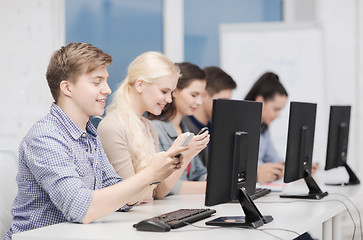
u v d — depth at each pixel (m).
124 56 4.72
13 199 2.19
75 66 1.88
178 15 4.84
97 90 1.91
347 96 4.84
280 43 4.71
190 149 2.22
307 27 4.70
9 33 4.27
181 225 1.78
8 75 4.27
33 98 4.26
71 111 1.94
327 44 4.86
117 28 4.69
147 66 2.35
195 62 4.96
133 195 1.82
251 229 1.74
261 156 3.71
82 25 4.56
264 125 3.67
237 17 5.06
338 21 4.84
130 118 2.35
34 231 1.71
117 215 2.01
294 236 1.75
